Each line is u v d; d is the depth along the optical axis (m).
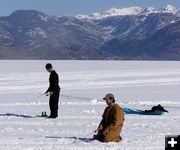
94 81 63.72
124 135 22.03
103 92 48.59
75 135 22.17
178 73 85.38
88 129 23.89
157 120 27.45
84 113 30.42
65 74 79.88
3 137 21.33
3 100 40.38
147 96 44.72
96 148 19.02
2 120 27.09
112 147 19.22
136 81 64.12
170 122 26.55
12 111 31.88
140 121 26.91
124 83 60.75
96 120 27.16
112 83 60.53
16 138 21.08
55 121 26.73
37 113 30.73
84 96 44.50
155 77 72.94
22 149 18.72
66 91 49.59
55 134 22.39
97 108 33.75
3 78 68.25
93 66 126.38
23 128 24.06
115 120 20.42
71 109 32.78
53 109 28.20
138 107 35.38
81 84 58.81
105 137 20.34
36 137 21.44
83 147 19.19
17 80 64.50
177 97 43.94
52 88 28.20
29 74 78.31
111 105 20.73
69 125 25.25
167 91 50.12
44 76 72.81
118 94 46.53
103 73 83.81
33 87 53.66
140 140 20.69
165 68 111.62
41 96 44.09
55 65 134.62
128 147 19.23
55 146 19.34
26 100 40.50
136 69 104.25
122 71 92.50
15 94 46.09
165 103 38.38
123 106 35.78
